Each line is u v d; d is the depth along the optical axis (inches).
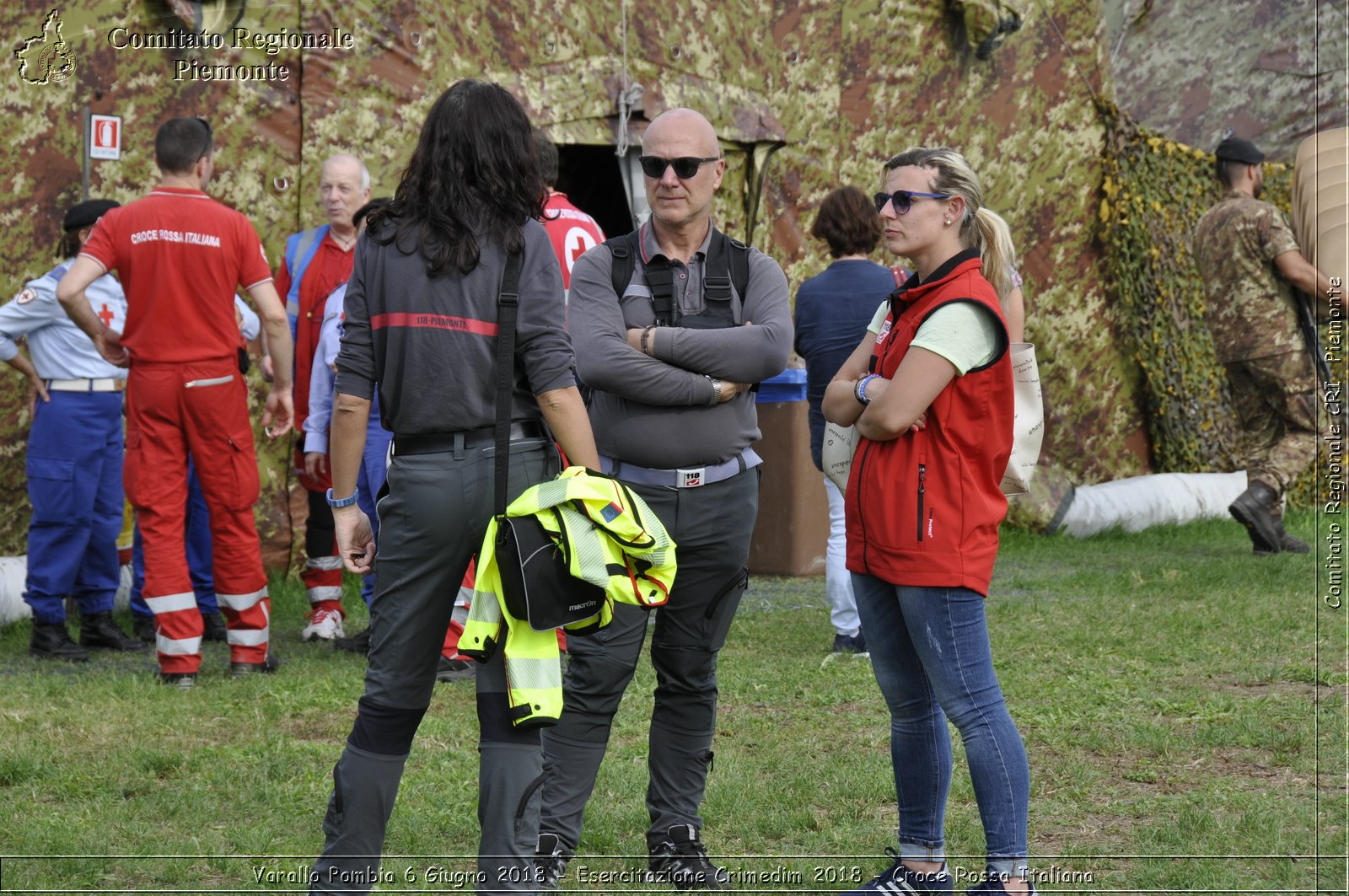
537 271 347.9
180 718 589.6
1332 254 1140.5
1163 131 1421.0
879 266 686.5
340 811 349.4
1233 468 1348.4
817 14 1132.5
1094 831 465.4
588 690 416.2
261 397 905.5
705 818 475.8
